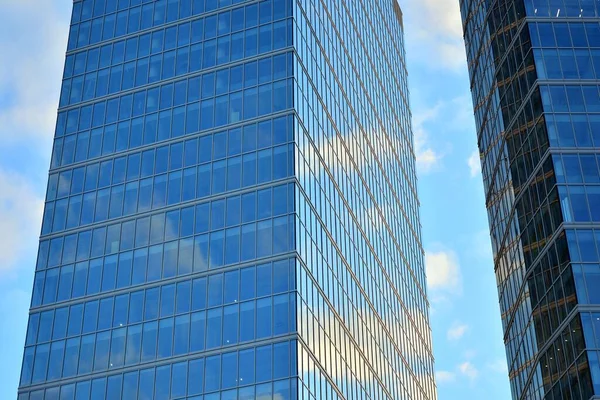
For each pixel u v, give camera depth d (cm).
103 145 10112
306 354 8269
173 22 10644
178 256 9038
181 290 8819
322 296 9025
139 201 9562
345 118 11294
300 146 9419
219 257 8862
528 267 8388
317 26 10950
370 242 11288
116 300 9019
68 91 10669
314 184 9575
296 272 8506
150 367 8494
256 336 8281
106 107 10369
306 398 8025
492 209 9875
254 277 8612
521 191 8688
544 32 8881
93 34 10988
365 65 12938
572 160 8112
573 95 8481
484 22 10319
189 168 9544
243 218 9000
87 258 9406
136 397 8375
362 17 13400
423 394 12344
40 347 9000
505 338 9325
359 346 9875
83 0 11331
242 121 9612
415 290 13175
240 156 9394
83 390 8606
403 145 14362
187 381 8281
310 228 9144
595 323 7256
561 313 7606
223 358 8281
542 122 8388
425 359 12888
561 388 7488
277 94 9638
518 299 8719
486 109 10188
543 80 8588
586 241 7669
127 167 9850
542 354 7906
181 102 10019
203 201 9269
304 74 10062
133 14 10938
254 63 9950
